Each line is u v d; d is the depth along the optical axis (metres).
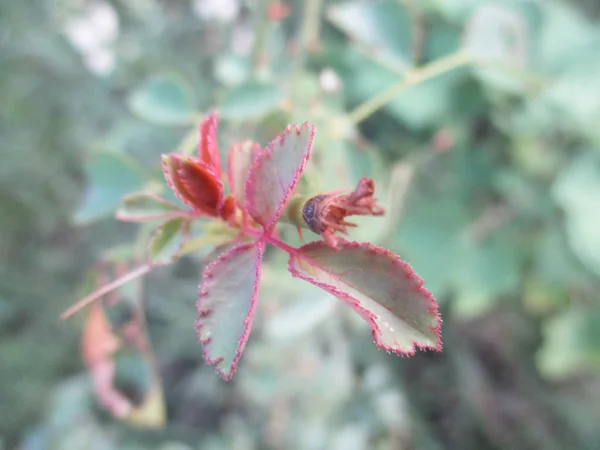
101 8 0.32
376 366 0.27
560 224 0.28
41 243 0.35
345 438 0.24
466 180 0.29
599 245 0.25
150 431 0.29
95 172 0.16
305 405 0.25
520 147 0.28
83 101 0.34
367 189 0.07
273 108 0.15
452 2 0.27
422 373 0.31
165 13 0.35
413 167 0.22
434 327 0.07
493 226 0.28
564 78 0.23
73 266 0.34
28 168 0.33
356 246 0.08
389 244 0.20
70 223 0.34
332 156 0.15
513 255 0.28
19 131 0.33
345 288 0.08
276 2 0.18
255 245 0.08
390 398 0.26
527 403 0.31
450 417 0.31
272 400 0.25
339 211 0.07
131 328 0.16
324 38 0.29
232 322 0.08
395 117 0.29
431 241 0.28
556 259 0.28
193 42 0.34
